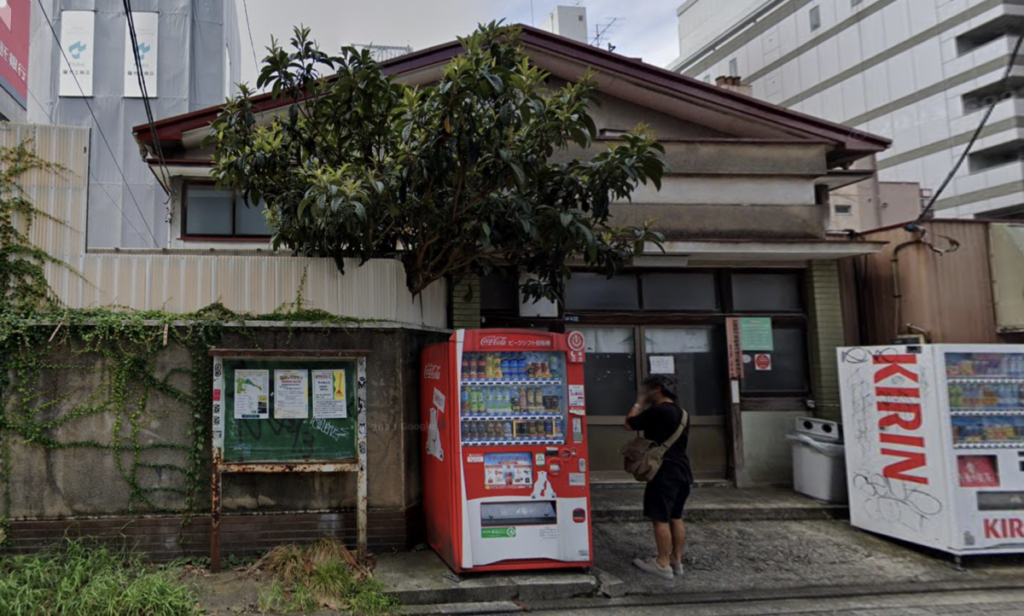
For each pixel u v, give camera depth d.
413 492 6.16
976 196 29.59
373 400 5.98
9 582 4.44
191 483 5.53
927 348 6.29
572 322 8.47
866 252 8.25
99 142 16.52
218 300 5.87
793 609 5.04
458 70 5.18
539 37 8.96
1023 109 28.39
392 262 6.21
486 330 5.46
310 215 5.81
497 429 5.40
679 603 5.11
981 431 6.19
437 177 5.62
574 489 5.45
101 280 5.76
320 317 5.92
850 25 34.91
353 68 5.93
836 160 9.59
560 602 5.10
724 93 9.18
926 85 31.41
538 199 6.25
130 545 5.43
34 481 5.39
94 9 16.86
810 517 7.58
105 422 5.50
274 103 8.08
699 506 7.61
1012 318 8.47
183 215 8.16
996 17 28.58
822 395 8.73
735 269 8.97
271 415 5.57
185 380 5.63
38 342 5.46
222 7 18.22
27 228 5.65
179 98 17.08
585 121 5.94
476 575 5.30
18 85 10.20
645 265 8.51
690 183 8.68
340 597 4.84
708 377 8.86
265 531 5.62
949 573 5.88
